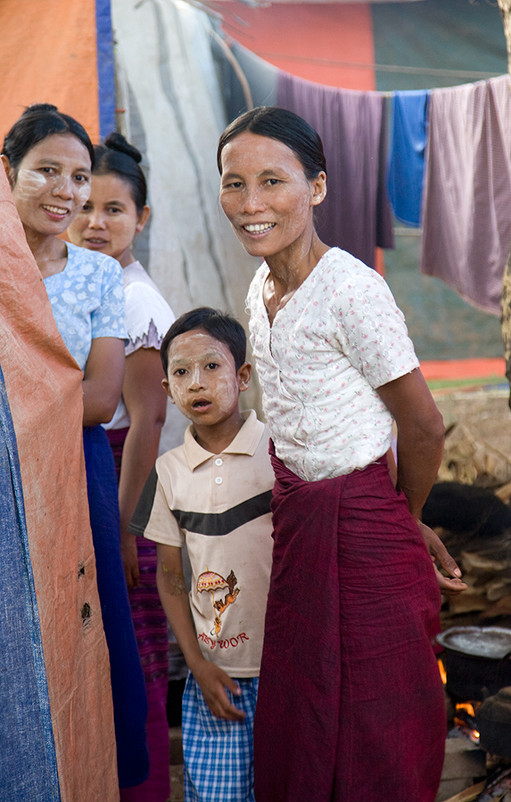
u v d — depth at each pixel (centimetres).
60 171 199
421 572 164
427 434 158
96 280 210
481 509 348
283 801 167
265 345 166
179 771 278
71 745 151
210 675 190
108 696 172
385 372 151
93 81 341
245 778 189
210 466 194
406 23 455
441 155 439
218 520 190
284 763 165
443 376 505
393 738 158
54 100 340
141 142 361
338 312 152
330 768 157
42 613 144
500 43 461
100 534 202
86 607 165
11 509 131
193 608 197
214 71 373
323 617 157
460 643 292
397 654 158
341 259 155
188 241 365
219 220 368
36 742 131
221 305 368
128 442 251
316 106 414
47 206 200
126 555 247
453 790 254
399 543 160
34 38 340
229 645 191
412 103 432
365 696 156
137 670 207
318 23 449
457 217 449
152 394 252
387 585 157
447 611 342
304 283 157
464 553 344
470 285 454
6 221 145
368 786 158
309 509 158
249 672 190
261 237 155
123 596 206
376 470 159
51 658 146
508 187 436
